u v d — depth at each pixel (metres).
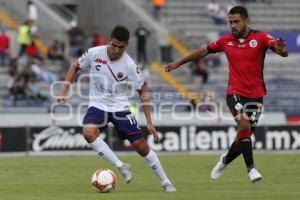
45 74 101.12
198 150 81.56
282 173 53.81
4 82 101.69
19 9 122.94
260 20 126.50
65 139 79.12
